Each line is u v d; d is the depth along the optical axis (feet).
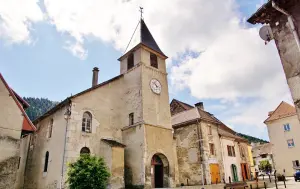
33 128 28.89
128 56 63.21
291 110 95.20
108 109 54.08
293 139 91.30
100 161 35.27
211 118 77.56
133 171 48.80
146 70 57.98
